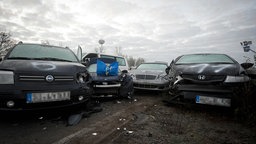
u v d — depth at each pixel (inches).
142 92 268.7
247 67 165.9
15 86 99.0
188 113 145.1
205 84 135.0
